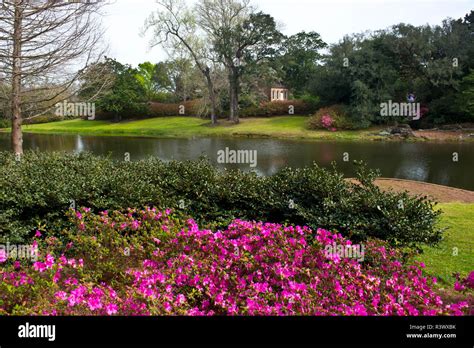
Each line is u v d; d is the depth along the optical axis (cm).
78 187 460
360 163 503
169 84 5516
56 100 924
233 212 482
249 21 3216
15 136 858
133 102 4069
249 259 306
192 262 302
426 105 2961
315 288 279
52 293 266
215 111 3472
